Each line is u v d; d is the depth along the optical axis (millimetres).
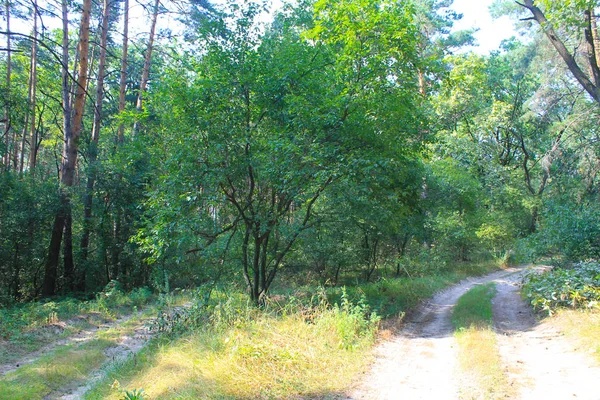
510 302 14898
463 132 34656
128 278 21422
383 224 16266
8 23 20672
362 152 11953
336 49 13414
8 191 17594
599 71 16750
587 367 6371
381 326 10578
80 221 20453
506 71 36219
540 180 41969
